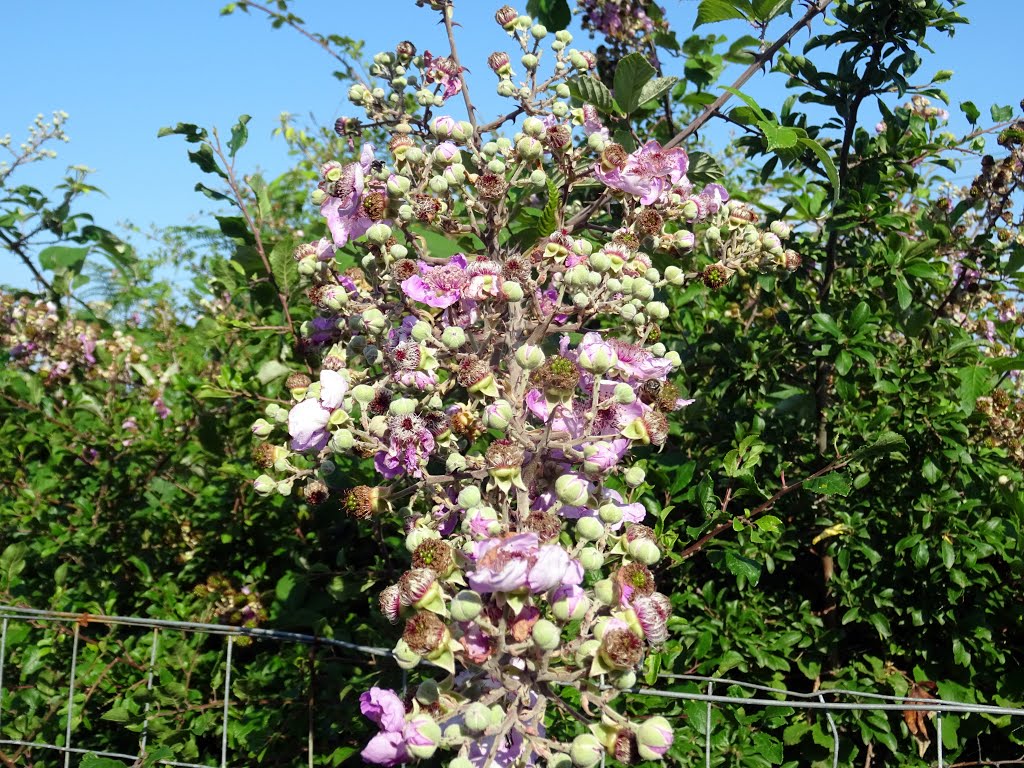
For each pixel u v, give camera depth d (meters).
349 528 2.61
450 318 1.70
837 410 2.79
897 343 3.13
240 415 2.91
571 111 2.08
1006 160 2.88
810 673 2.43
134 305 6.05
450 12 2.23
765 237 2.11
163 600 2.85
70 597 2.95
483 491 1.67
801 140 2.22
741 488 2.46
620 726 1.29
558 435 1.55
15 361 4.11
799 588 2.82
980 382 2.62
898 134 2.73
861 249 2.79
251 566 2.96
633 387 1.66
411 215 1.72
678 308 3.06
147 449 3.20
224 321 2.61
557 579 1.21
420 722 1.26
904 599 2.54
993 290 3.19
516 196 2.19
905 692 2.38
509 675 1.33
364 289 1.93
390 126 2.21
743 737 2.11
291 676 2.46
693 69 3.10
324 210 1.78
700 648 2.30
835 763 1.84
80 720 2.45
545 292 1.87
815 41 2.64
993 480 2.73
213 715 2.39
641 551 1.41
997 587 2.58
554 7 2.67
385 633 2.35
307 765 2.32
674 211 2.00
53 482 3.30
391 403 1.64
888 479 2.67
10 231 4.11
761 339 2.93
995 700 2.38
